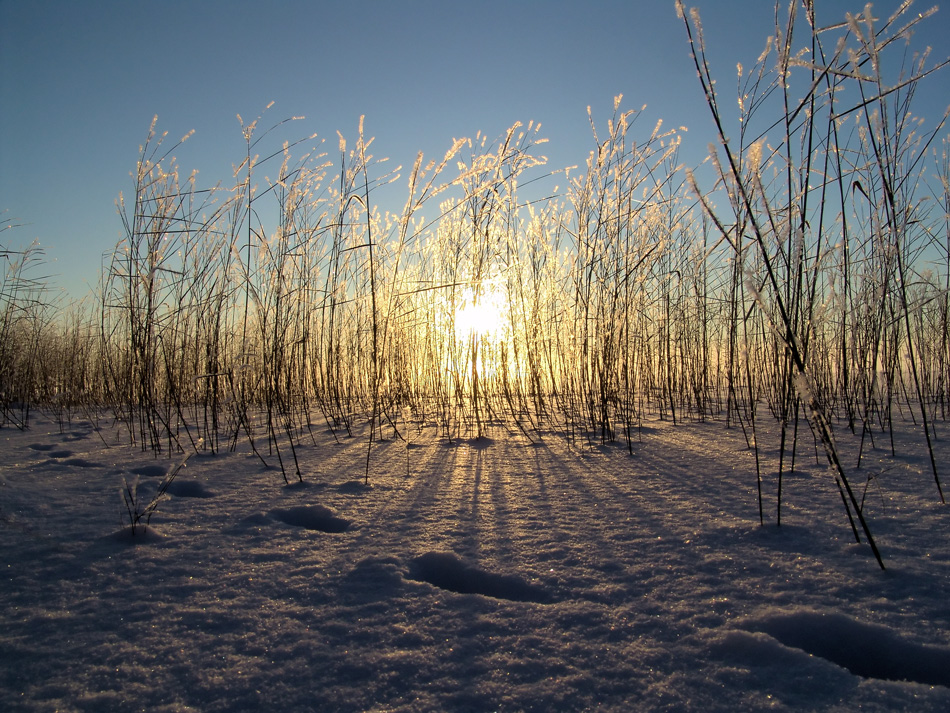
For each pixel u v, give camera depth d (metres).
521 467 2.39
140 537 1.49
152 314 2.89
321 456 2.73
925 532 1.43
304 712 0.79
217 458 2.70
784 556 1.31
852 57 1.29
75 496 1.91
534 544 1.43
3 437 3.45
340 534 1.54
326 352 4.71
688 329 4.54
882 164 1.58
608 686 0.84
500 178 3.04
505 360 4.16
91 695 0.83
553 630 1.00
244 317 3.68
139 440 3.29
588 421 3.46
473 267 3.28
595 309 3.20
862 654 0.95
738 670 0.87
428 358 4.29
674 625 1.01
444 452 2.79
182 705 0.81
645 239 3.15
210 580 1.23
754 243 1.70
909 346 1.71
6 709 0.80
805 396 1.33
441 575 1.31
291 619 1.06
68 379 5.49
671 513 1.67
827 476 2.06
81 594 1.16
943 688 0.81
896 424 3.29
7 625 1.03
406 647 0.96
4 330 4.33
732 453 2.58
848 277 2.47
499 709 0.79
